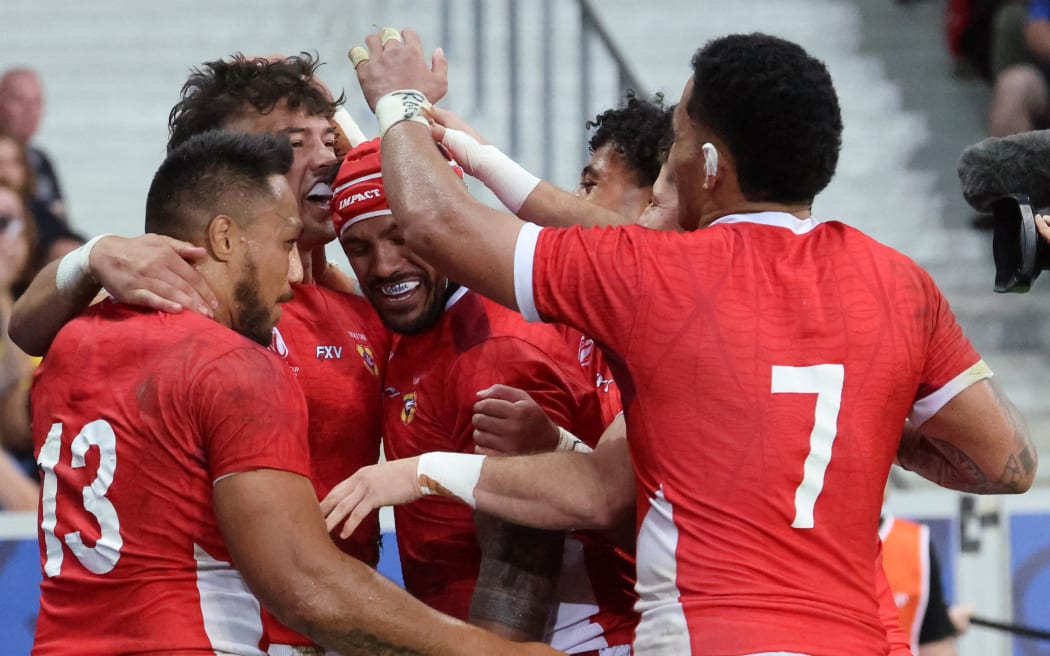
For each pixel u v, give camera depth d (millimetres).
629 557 8906
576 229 7488
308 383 9281
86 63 26562
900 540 14516
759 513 7090
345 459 9438
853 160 25516
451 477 8117
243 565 7426
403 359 9469
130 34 26781
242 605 7738
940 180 25266
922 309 7555
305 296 9734
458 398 8891
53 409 8047
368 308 10148
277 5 26812
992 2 24750
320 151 9805
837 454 7164
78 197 25344
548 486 8094
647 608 7320
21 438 20000
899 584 14375
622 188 11273
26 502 19672
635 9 26891
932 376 7699
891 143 25672
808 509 7113
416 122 8008
